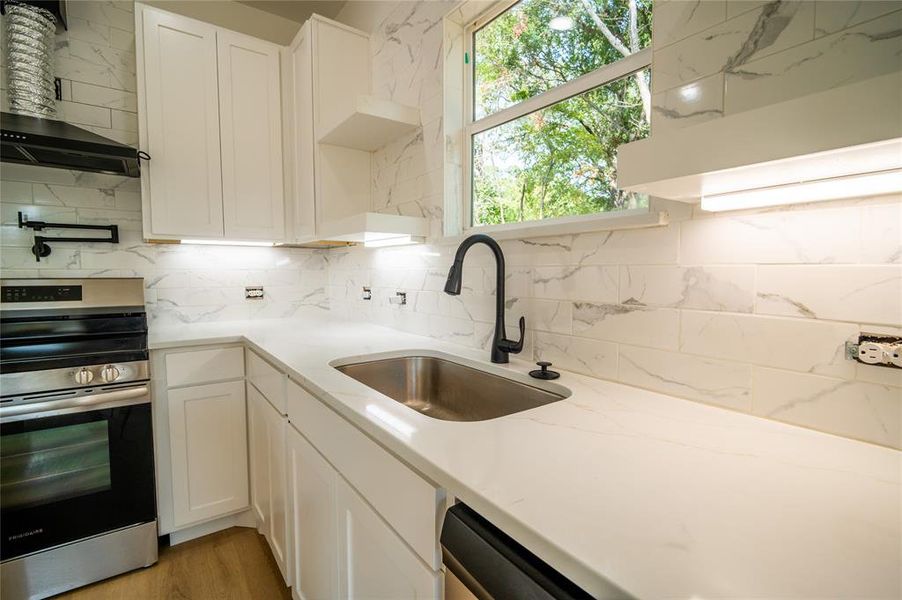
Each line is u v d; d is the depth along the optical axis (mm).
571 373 1174
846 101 440
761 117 508
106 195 2037
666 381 975
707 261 896
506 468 614
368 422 819
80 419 1537
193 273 2281
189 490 1831
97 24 2012
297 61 2125
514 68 1514
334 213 2045
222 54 2062
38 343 1547
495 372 1265
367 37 2146
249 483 1968
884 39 621
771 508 514
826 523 483
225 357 1884
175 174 1950
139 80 1861
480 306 1508
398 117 1718
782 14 720
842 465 631
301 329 2061
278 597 1547
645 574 398
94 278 1891
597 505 517
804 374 768
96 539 1589
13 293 1703
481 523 593
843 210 717
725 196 733
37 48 1709
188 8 2279
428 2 1707
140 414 1654
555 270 1234
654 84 917
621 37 1174
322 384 1068
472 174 1674
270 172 2201
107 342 1646
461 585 640
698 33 834
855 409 712
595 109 1233
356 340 1737
